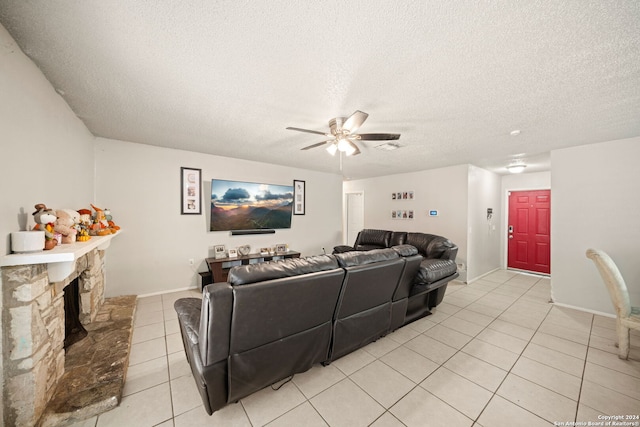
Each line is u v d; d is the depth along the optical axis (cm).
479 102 209
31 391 137
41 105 171
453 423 147
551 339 247
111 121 263
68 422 144
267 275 146
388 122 254
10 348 131
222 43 140
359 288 191
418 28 126
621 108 217
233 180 439
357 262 190
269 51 146
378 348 229
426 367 201
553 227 348
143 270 361
